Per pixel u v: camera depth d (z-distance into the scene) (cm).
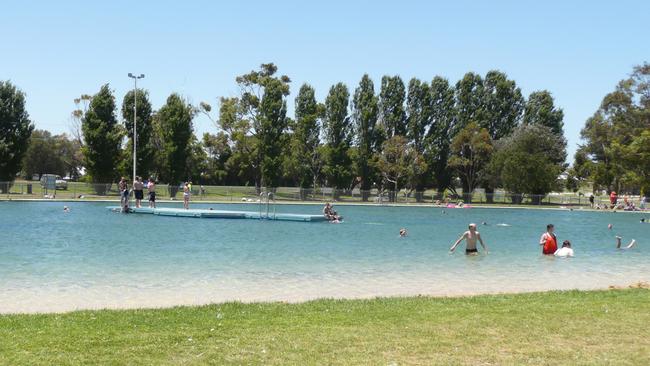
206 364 679
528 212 6462
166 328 858
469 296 1241
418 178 8638
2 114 6819
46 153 11781
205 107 9031
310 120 8475
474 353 741
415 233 3312
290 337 805
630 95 8488
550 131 8888
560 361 714
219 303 1131
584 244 2988
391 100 8806
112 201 5819
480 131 8550
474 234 2327
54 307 1139
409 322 915
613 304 1107
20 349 726
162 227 3269
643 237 3459
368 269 1817
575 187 10450
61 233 2808
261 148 8056
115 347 743
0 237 2598
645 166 7288
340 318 945
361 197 7688
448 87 8925
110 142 7106
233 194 7150
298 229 3406
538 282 1614
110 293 1311
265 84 8238
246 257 2050
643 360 720
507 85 9100
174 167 7556
